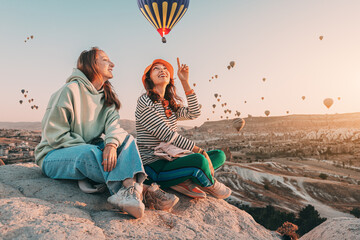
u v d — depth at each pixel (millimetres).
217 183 3023
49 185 2615
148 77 3297
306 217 66500
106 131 2885
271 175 142750
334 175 158750
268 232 2822
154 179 2932
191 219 2422
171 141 2885
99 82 2986
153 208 2609
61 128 2672
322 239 2863
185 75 3602
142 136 3025
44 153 2771
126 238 1843
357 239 2445
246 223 2803
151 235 1938
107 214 2262
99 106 2969
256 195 111688
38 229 1676
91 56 2934
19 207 1919
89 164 2484
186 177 2816
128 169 2348
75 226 1790
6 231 1626
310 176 151750
